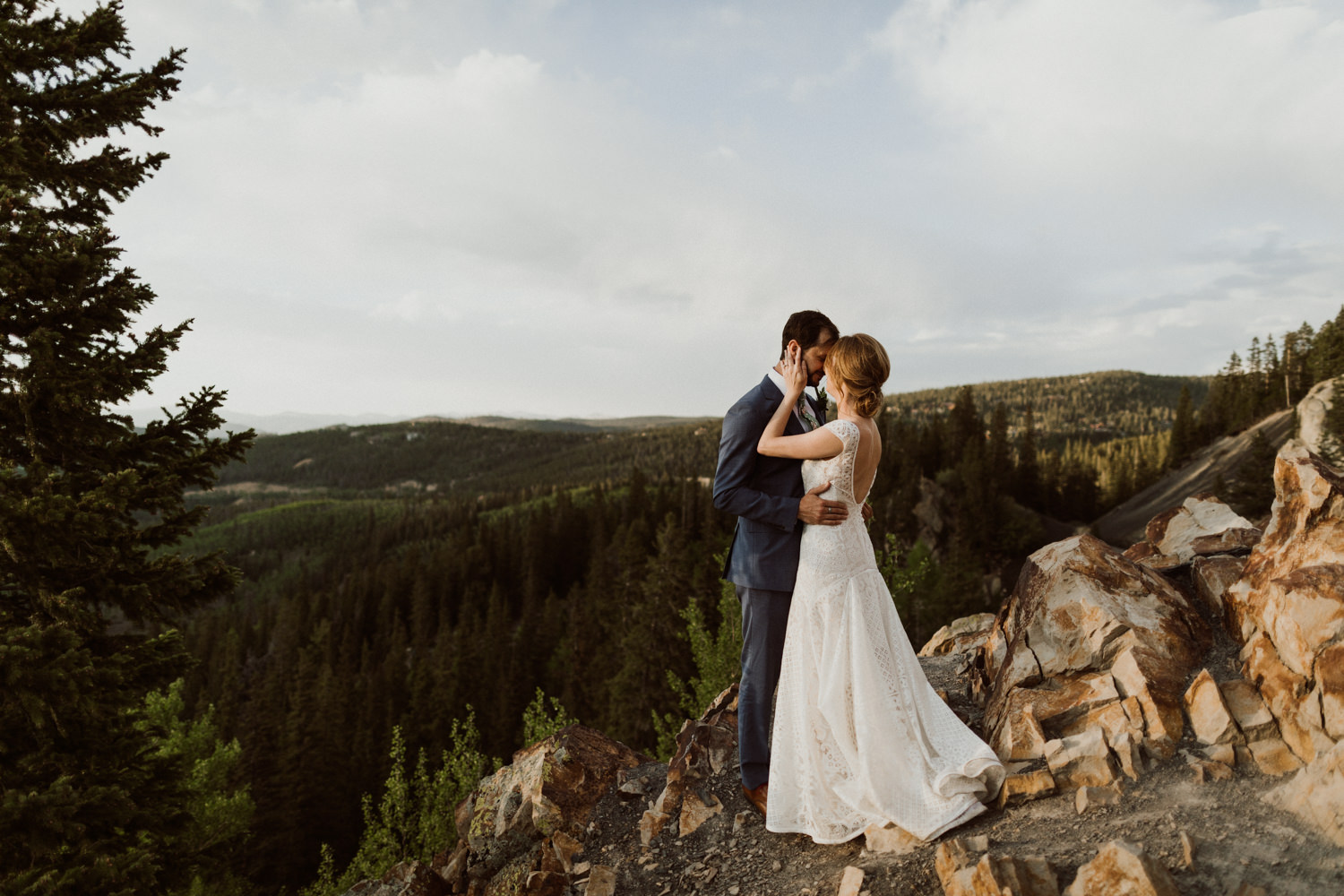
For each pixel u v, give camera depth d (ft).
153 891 17.03
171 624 19.74
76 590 17.38
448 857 14.70
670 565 121.39
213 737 59.57
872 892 8.59
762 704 11.47
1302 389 273.75
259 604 371.97
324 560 446.19
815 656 10.56
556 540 284.00
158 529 19.70
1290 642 9.16
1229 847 7.37
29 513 16.49
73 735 17.51
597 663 141.59
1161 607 11.60
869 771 9.74
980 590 130.93
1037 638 11.95
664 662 108.47
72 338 18.89
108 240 19.16
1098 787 9.02
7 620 17.94
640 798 12.98
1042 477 307.78
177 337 20.57
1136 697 9.96
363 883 14.93
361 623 274.57
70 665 15.65
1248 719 9.25
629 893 10.66
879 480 230.89
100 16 20.16
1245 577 11.34
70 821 15.29
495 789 14.29
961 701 14.01
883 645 10.40
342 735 120.88
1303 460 10.96
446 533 474.49
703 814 11.94
